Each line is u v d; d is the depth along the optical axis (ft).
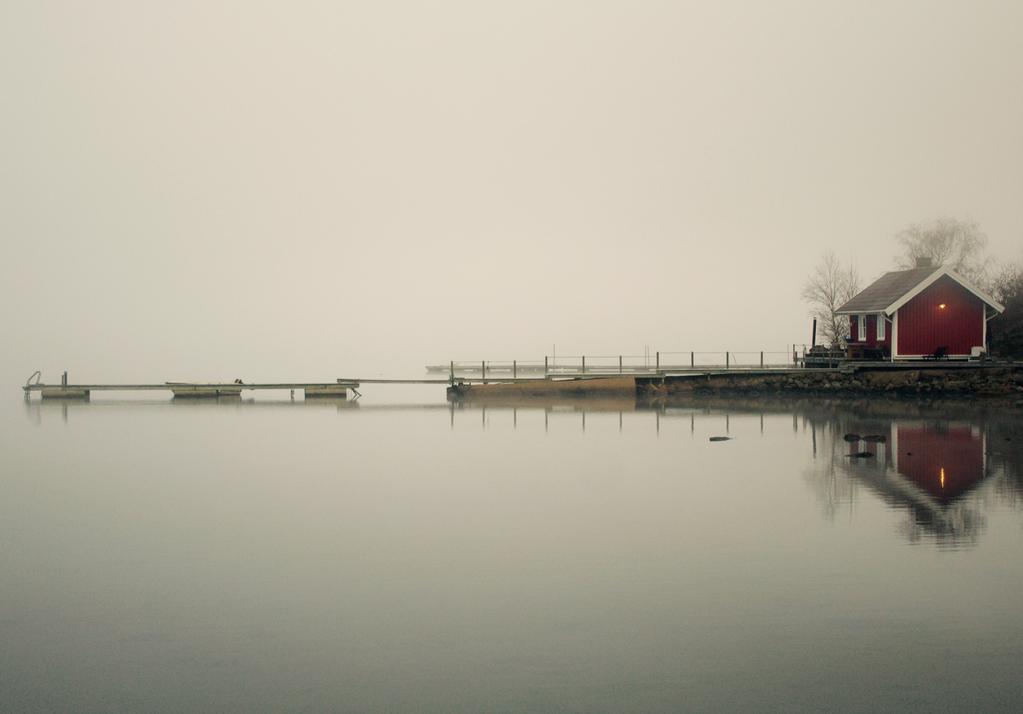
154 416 181.16
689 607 57.82
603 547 71.20
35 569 67.92
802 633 53.52
